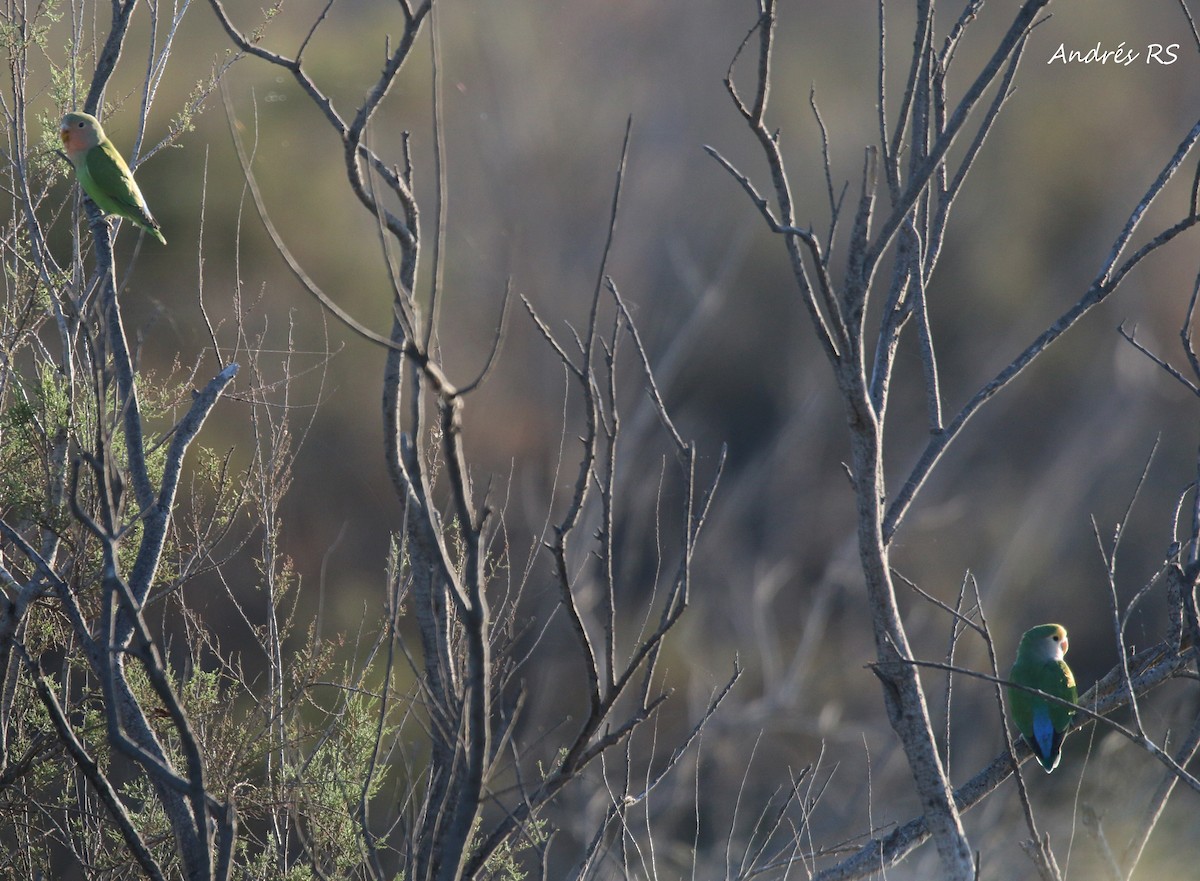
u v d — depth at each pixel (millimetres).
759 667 40719
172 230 33062
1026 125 58156
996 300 55812
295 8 34281
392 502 32656
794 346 51656
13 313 12695
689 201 54062
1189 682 25328
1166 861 22094
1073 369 52906
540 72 53125
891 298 10398
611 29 56156
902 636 9445
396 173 9109
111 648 7270
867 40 58281
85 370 11617
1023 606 46469
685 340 47312
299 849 13281
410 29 8133
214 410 27391
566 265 49656
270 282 35594
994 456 52531
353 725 11789
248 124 32969
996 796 24047
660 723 32781
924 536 48406
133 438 11195
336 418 33719
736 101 8445
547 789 9117
